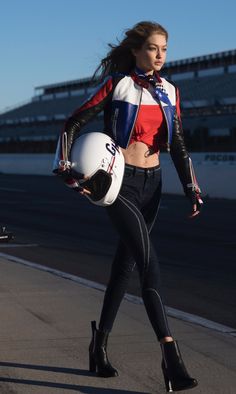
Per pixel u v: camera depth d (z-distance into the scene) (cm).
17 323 538
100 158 356
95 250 1063
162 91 376
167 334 352
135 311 588
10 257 945
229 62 5422
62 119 6022
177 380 345
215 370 417
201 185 2433
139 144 373
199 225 1471
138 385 383
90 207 1934
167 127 376
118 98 368
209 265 927
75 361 431
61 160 357
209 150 3806
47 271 816
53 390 376
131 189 370
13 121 6819
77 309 593
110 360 434
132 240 364
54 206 1966
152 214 387
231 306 654
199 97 4988
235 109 4153
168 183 2570
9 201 2159
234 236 1272
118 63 386
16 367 419
